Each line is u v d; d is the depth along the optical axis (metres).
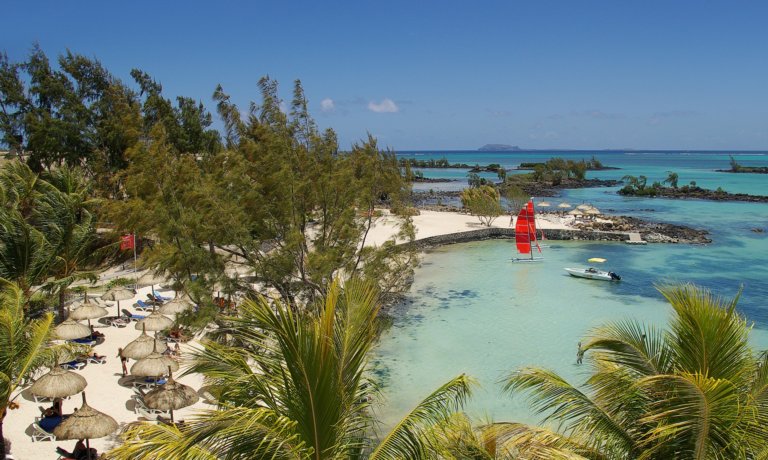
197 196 20.36
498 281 35.66
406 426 6.47
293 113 21.31
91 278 24.72
